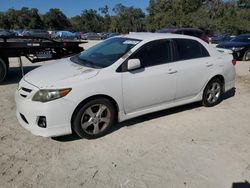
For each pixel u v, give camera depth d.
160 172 3.67
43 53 9.16
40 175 3.58
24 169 3.70
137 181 3.48
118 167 3.77
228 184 3.46
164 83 5.12
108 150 4.20
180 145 4.37
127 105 4.77
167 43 5.29
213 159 3.99
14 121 5.21
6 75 8.99
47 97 4.08
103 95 4.47
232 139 4.61
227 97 6.98
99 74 4.43
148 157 4.02
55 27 114.19
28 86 4.32
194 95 5.76
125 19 110.56
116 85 4.54
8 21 106.81
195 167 3.79
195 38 5.80
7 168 3.71
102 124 4.63
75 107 4.22
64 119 4.19
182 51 5.47
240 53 14.23
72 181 3.47
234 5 76.69
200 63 5.66
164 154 4.10
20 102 4.36
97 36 62.16
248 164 3.88
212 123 5.26
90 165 3.81
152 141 4.49
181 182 3.47
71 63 5.07
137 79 4.75
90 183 3.44
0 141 4.41
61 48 9.47
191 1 78.50
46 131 4.13
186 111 5.85
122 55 4.76
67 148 4.24
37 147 4.25
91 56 5.20
